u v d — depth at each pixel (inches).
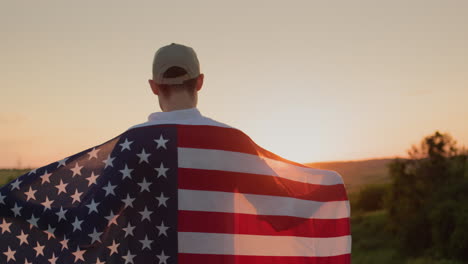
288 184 101.1
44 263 81.6
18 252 82.3
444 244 2330.2
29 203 82.9
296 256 98.3
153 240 81.5
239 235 88.2
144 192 82.1
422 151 2687.0
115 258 80.5
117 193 81.1
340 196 105.9
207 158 85.7
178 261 81.6
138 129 85.1
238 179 88.7
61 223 81.5
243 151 90.3
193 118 87.4
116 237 81.0
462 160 2620.6
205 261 83.4
